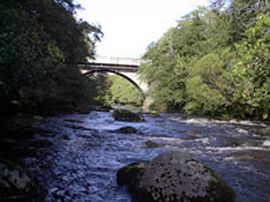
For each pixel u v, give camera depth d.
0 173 6.38
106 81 76.81
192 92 34.81
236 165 10.27
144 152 11.88
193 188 6.44
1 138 11.38
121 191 7.46
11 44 12.62
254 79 10.01
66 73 28.70
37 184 7.37
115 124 21.55
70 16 30.39
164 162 6.97
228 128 21.84
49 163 9.68
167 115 35.00
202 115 35.81
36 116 19.52
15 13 14.24
